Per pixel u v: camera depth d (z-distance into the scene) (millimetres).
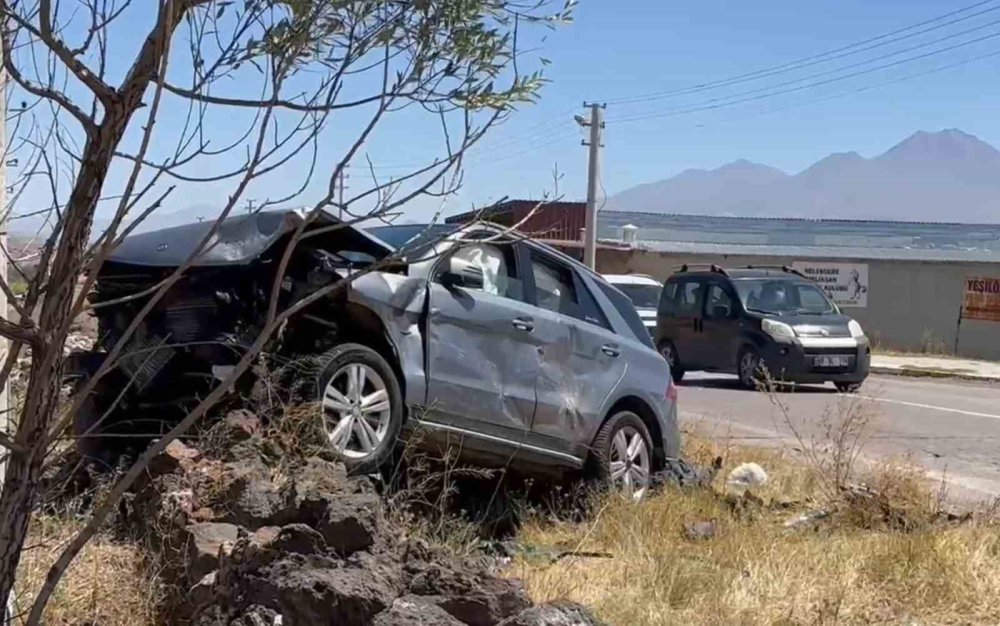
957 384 22531
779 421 13656
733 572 5828
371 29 2246
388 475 6230
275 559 4062
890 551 6145
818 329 17922
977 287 33719
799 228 41812
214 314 5832
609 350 7781
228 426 5461
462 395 6586
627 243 36094
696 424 11875
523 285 7262
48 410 2152
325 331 6121
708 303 19234
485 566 5289
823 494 8109
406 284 6355
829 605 5270
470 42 2262
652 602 5277
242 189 2238
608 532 6652
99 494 5406
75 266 2143
